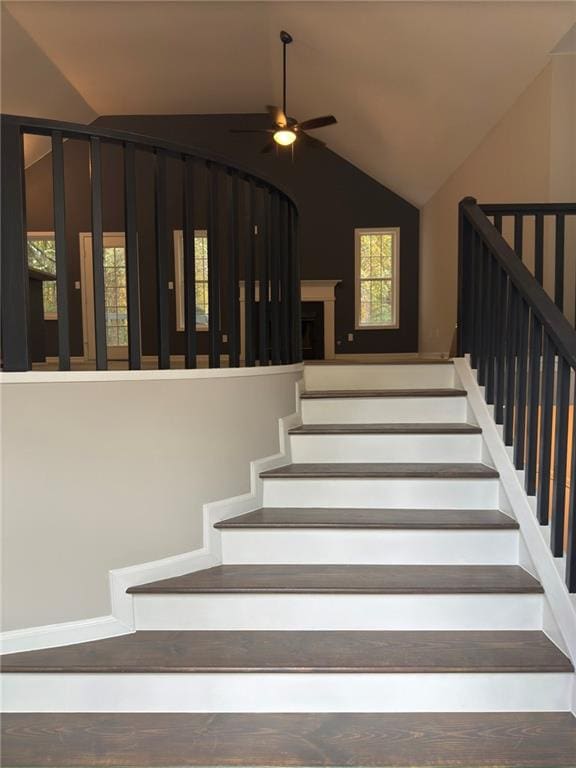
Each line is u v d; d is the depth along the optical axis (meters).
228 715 1.67
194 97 8.20
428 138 6.43
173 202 8.59
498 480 2.29
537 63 4.21
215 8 5.74
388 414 2.81
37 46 6.52
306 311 9.13
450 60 4.70
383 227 9.01
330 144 8.78
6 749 1.53
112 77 7.47
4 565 1.76
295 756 1.48
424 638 1.83
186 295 2.12
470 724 1.60
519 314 2.19
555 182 4.14
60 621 1.83
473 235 2.84
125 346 8.90
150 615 1.92
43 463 1.80
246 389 2.32
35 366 2.64
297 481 2.35
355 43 5.35
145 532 1.97
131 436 1.93
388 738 1.55
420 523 2.09
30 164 8.74
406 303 9.08
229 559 2.16
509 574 1.98
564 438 1.75
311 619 1.91
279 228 2.75
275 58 6.73
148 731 1.60
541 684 1.65
